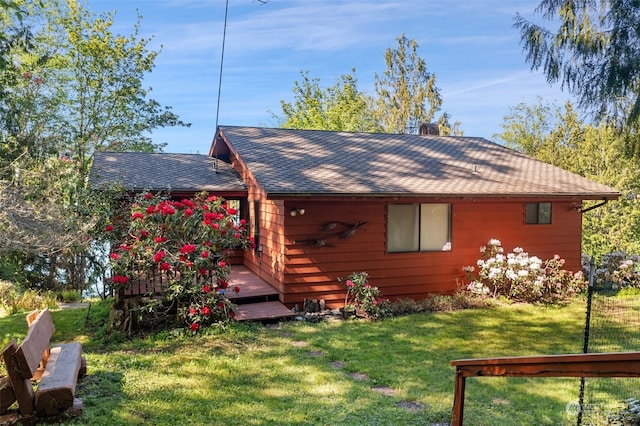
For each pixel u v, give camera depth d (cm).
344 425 425
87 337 741
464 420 443
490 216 1062
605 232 1880
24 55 1445
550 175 1155
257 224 1095
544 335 758
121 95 1861
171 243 809
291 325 810
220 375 558
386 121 3497
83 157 1652
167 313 803
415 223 997
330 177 933
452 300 961
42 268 1392
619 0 876
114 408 442
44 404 400
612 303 790
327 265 925
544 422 442
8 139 1002
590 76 938
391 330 782
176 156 1363
